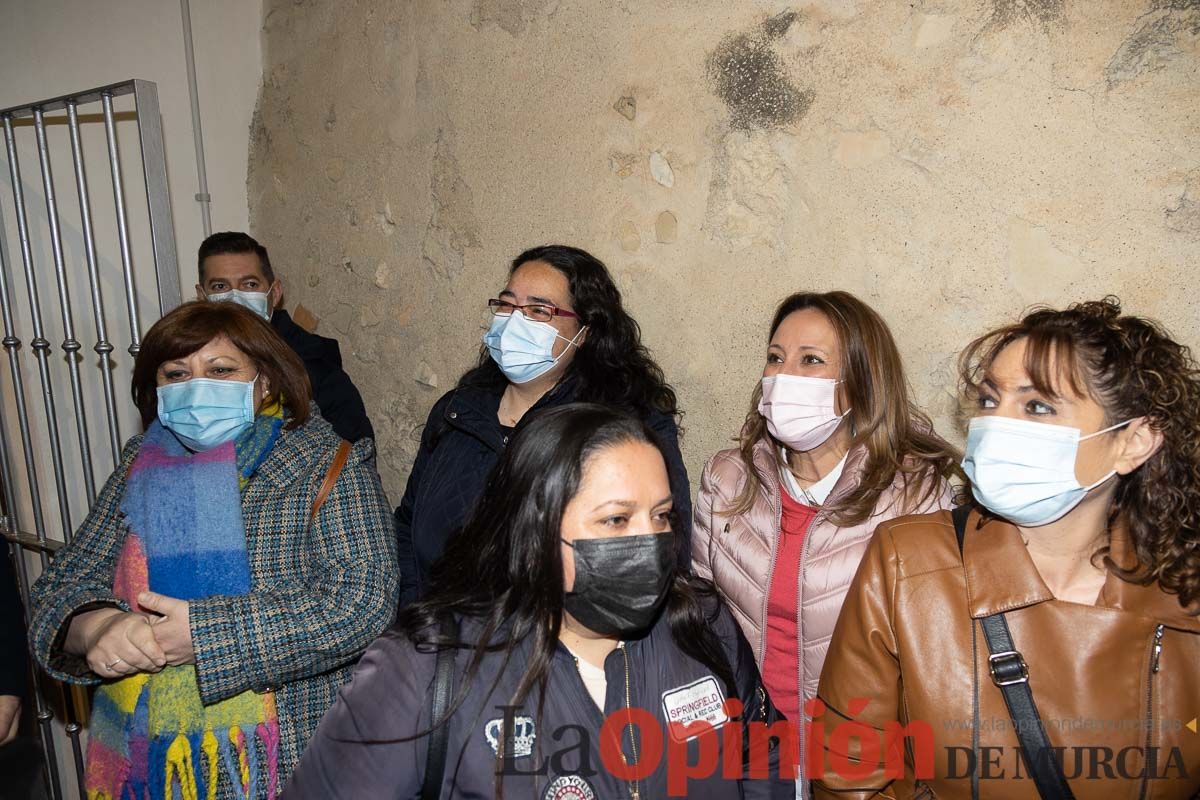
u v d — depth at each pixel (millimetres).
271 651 1569
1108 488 1291
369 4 3131
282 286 3738
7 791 3082
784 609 1750
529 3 2559
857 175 1893
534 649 1164
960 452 1730
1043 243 1652
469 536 1296
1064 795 1216
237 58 3689
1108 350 1237
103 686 1742
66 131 3232
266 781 1652
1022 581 1273
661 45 2230
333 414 2959
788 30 1969
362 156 3250
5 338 2848
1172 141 1497
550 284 2057
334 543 1724
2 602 1852
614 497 1154
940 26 1740
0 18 3090
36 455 3213
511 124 2662
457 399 2174
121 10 3348
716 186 2152
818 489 1799
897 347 1870
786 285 2045
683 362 2281
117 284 3381
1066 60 1593
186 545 1676
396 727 1143
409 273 3115
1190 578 1210
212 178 3670
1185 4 1462
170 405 1721
